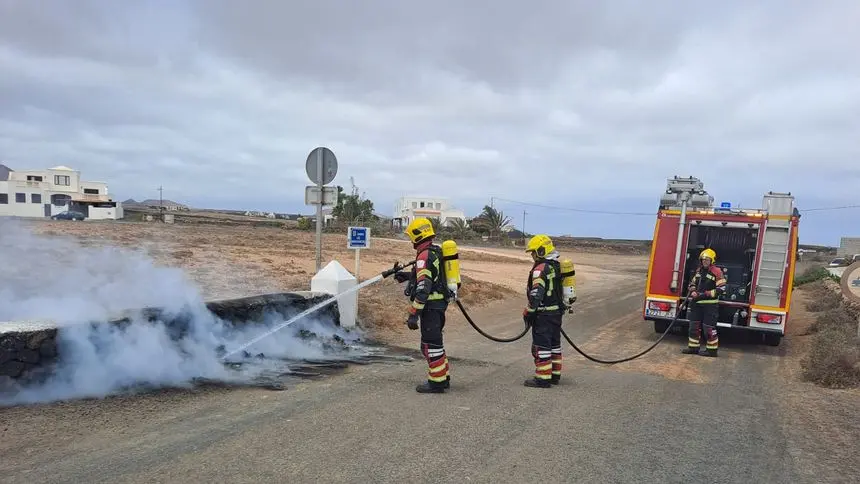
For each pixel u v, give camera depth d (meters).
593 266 41.34
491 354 8.88
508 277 23.70
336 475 3.92
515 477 4.02
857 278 9.38
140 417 5.01
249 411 5.30
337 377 6.82
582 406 5.95
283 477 3.86
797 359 9.52
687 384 7.35
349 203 66.19
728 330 11.69
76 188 77.56
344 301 9.62
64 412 5.00
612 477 4.09
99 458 4.08
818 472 4.33
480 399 6.07
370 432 4.83
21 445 4.26
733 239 11.53
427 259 6.18
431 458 4.30
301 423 5.00
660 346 10.55
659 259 11.11
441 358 6.29
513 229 87.00
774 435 5.21
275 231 48.75
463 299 15.20
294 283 13.32
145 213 67.62
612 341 11.02
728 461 4.50
